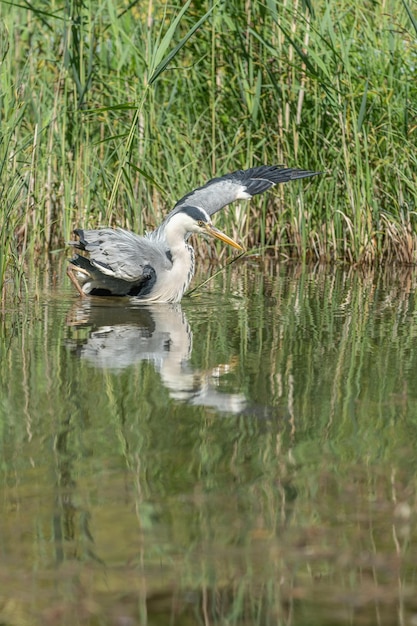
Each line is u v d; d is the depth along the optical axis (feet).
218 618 17.92
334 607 18.28
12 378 31.42
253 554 20.01
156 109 57.31
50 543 20.35
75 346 35.81
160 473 23.70
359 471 23.91
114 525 21.08
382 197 57.47
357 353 35.06
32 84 54.49
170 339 37.22
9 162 48.42
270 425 27.14
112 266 43.70
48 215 56.95
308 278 51.57
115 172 58.39
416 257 55.83
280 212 58.39
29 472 23.70
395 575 19.34
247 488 22.91
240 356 34.63
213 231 45.34
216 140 58.13
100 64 55.88
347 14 56.65
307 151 57.11
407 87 53.98
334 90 53.26
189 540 20.49
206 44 55.47
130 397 29.48
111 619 17.90
